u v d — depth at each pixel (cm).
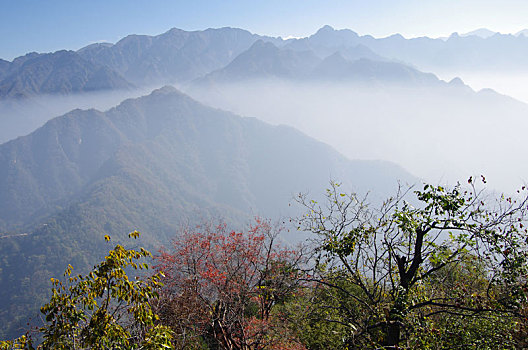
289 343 1095
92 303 560
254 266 1330
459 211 746
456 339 743
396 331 745
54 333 538
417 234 784
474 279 877
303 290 1227
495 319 720
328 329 1133
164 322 1115
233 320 1138
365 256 891
